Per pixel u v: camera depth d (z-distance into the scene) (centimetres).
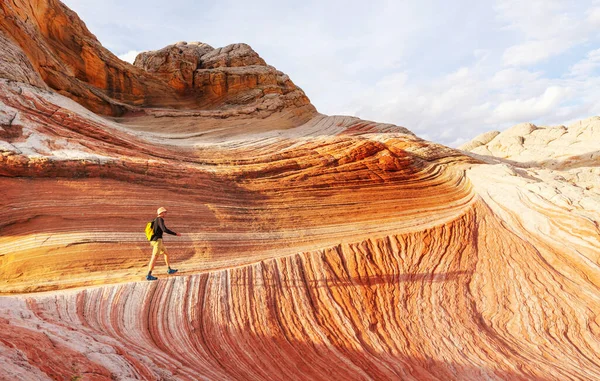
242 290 827
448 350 783
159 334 652
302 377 639
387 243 1126
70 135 1224
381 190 1473
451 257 1106
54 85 1744
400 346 777
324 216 1262
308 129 2370
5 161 984
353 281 952
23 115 1185
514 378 721
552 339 852
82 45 2106
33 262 840
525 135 4316
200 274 848
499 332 862
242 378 592
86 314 641
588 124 3903
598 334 873
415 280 995
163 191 1115
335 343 752
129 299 721
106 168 1085
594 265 1069
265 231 1130
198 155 1489
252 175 1344
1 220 905
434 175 1689
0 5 1478
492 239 1212
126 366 437
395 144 1970
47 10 1902
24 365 323
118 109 2097
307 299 861
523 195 1397
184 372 514
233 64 2833
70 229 924
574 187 1395
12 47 1420
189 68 2664
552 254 1136
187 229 1034
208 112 2298
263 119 2411
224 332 708
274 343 715
